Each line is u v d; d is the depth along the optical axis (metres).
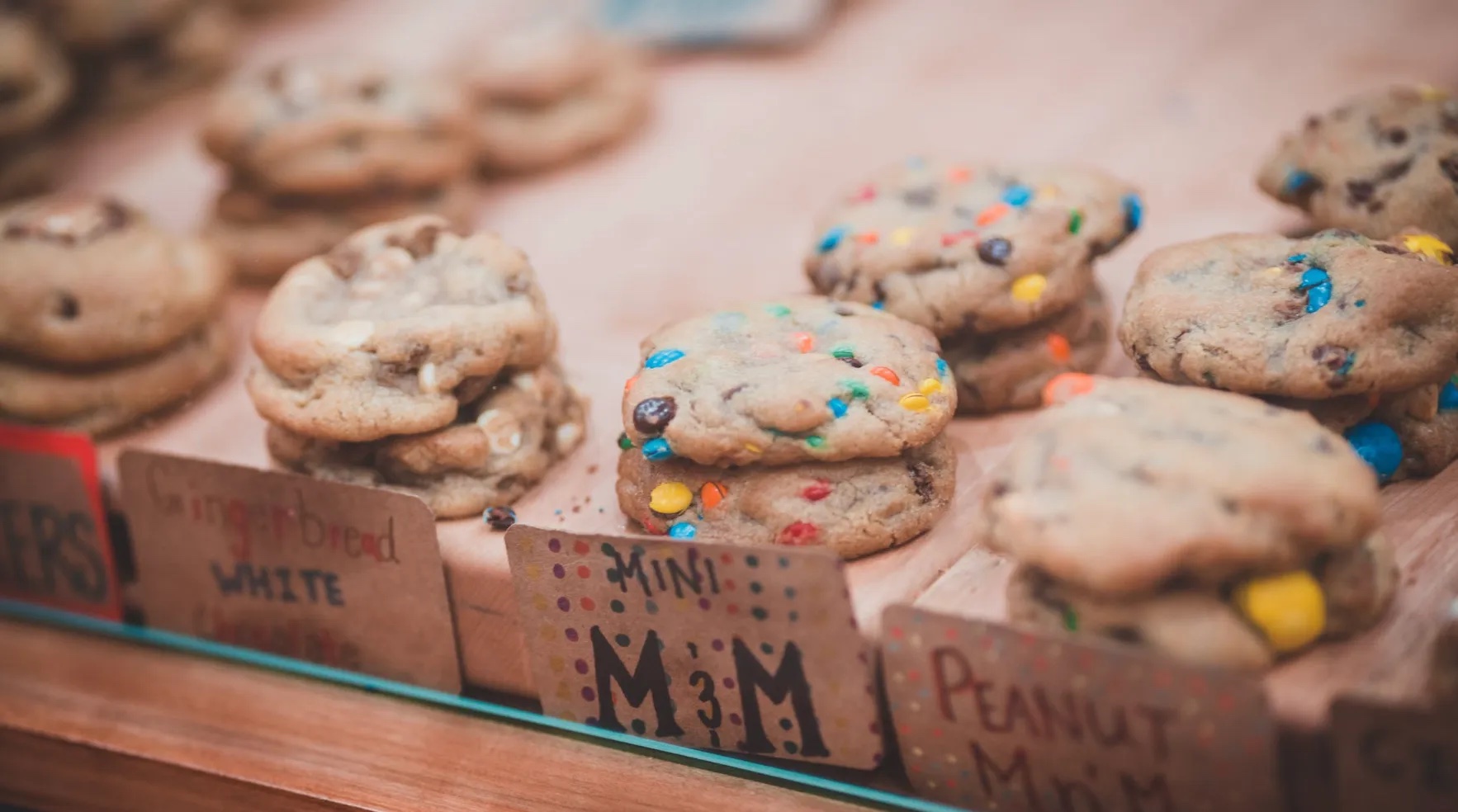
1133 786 0.62
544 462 0.73
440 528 0.71
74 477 0.74
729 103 0.96
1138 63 0.92
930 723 0.64
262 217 0.86
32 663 0.76
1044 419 0.64
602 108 0.93
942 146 0.88
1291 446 0.62
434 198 0.87
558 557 0.67
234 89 0.88
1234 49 0.92
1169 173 0.83
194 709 0.73
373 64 0.90
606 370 0.78
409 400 0.71
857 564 0.68
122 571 0.76
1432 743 0.59
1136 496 0.61
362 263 0.75
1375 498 0.62
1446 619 0.63
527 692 0.71
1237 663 0.61
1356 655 0.62
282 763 0.70
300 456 0.73
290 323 0.72
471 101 0.93
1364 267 0.67
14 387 0.77
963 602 0.66
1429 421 0.68
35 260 0.77
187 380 0.79
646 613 0.66
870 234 0.75
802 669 0.65
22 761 0.74
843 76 0.97
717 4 1.02
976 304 0.72
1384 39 0.90
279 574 0.72
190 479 0.72
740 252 0.84
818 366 0.69
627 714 0.68
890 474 0.69
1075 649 0.61
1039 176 0.76
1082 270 0.73
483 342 0.71
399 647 0.71
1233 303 0.68
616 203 0.89
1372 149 0.74
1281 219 0.79
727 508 0.69
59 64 0.94
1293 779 0.61
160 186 0.92
